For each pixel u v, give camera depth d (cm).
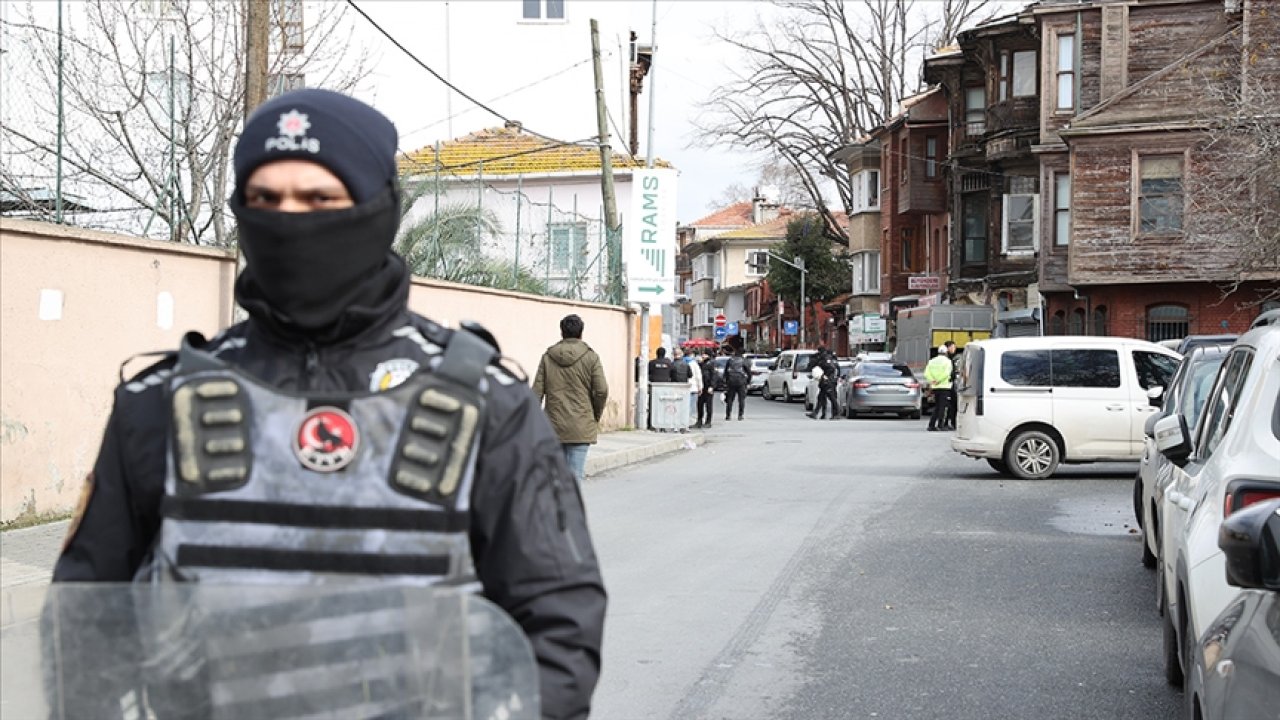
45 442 1176
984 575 1067
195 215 1673
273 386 214
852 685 727
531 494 212
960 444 1862
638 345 3117
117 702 204
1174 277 3553
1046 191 4031
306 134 214
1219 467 596
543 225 2723
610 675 745
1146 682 736
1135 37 3806
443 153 3484
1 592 219
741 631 857
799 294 7600
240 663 200
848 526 1345
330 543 204
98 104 1738
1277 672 383
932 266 5550
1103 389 1819
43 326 1169
